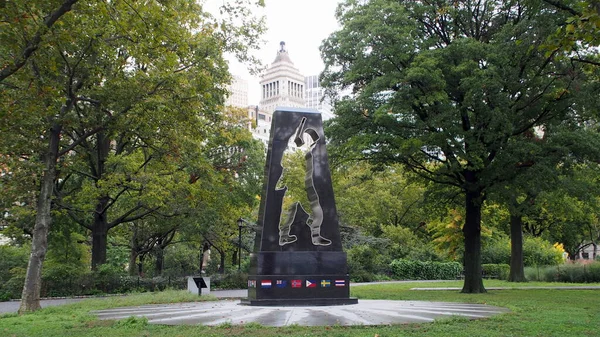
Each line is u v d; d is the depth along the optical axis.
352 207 46.19
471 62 19.72
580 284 32.44
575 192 21.61
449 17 23.38
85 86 18.88
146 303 17.84
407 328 10.52
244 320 12.01
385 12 21.44
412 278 45.53
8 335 10.35
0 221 26.84
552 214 38.62
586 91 19.06
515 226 35.28
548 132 22.64
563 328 10.58
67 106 18.00
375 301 17.56
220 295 24.80
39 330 11.06
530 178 20.64
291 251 15.80
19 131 16.70
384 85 20.64
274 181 16.23
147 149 27.69
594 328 10.70
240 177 33.50
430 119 20.88
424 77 19.83
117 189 26.03
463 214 33.09
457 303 16.84
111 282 27.44
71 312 15.08
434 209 28.22
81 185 29.72
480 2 23.27
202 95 20.19
